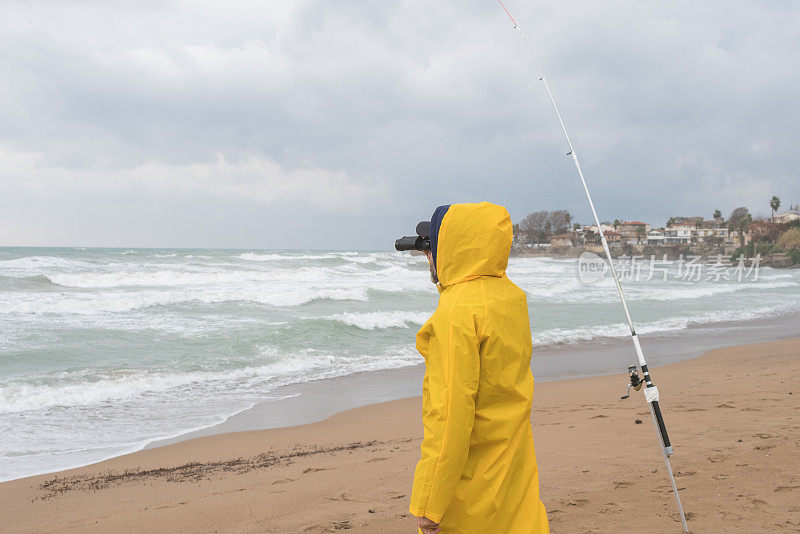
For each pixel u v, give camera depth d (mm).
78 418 8469
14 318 16812
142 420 8414
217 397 9906
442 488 1609
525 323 1779
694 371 11477
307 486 4754
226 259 48000
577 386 10430
